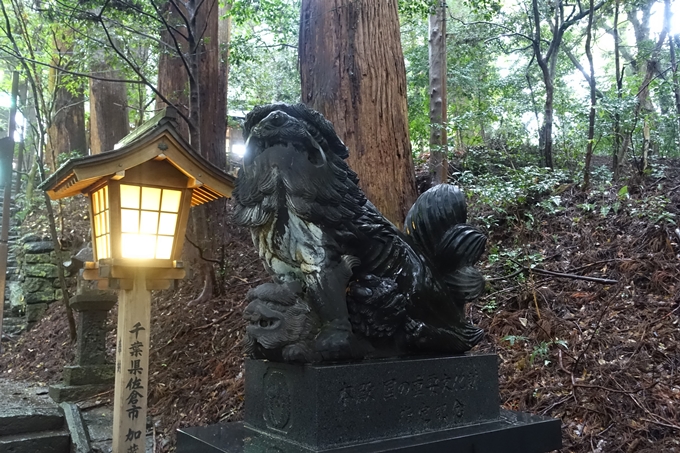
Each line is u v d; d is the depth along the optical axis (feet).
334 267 7.32
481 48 30.63
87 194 12.14
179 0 19.17
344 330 7.11
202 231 21.66
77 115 36.94
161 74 24.85
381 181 15.44
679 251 15.84
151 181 11.27
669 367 12.25
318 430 6.48
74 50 23.41
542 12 25.36
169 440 14.34
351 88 15.53
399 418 7.27
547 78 22.77
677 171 21.31
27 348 25.13
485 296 16.66
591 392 11.84
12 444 14.49
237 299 20.61
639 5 24.79
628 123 20.94
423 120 30.68
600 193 20.16
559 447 8.54
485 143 28.14
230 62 25.34
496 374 8.73
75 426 15.31
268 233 7.40
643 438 10.50
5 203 17.66
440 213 8.65
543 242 18.83
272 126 7.20
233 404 14.52
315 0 16.12
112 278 10.99
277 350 7.10
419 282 8.07
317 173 7.29
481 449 7.47
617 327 13.97
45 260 28.53
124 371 11.09
